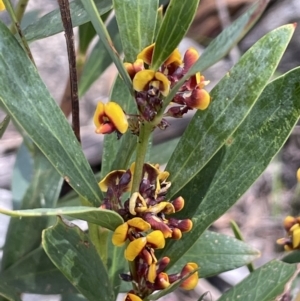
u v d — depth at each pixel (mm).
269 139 118
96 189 115
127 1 112
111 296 124
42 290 148
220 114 114
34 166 170
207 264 147
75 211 93
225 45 86
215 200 122
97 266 121
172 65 107
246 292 128
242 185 120
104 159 139
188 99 106
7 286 142
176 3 99
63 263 113
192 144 117
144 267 114
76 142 114
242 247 148
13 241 157
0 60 104
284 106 117
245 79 112
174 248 124
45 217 160
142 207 109
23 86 106
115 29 198
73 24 143
